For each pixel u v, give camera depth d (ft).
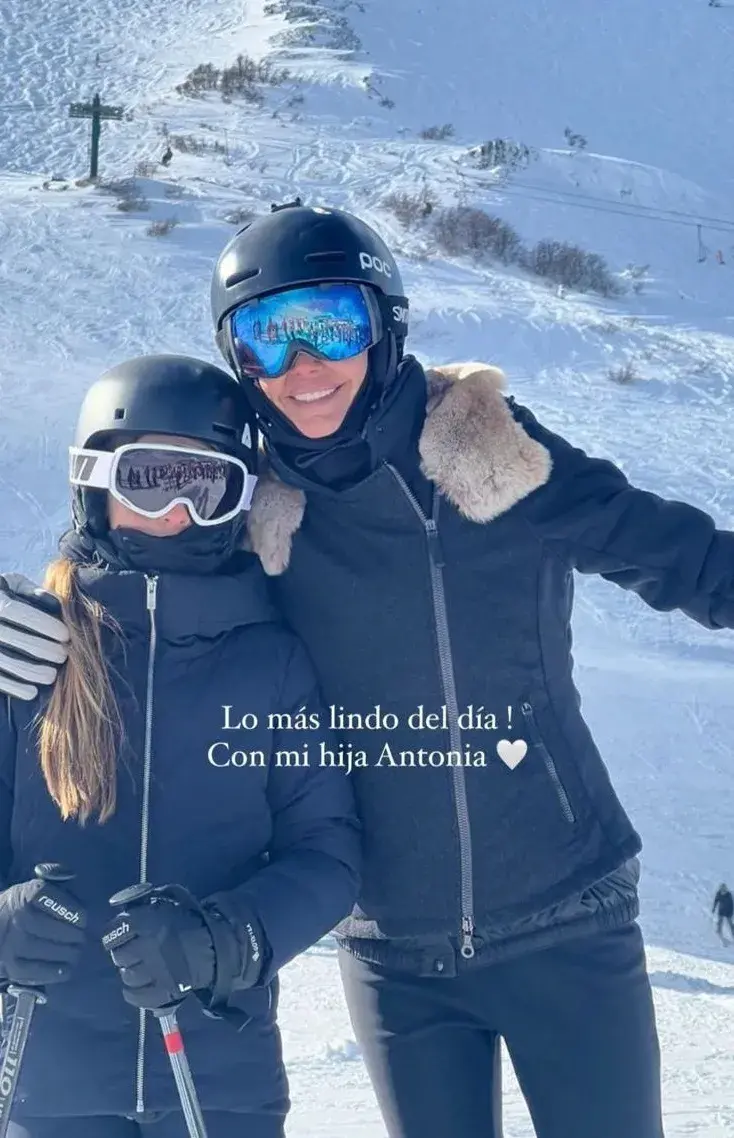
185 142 151.23
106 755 9.51
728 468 91.61
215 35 188.96
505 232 131.34
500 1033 10.61
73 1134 9.20
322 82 169.68
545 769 10.37
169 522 9.93
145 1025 9.25
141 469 9.82
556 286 124.26
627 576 10.46
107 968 9.36
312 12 190.08
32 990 8.88
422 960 10.44
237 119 160.45
